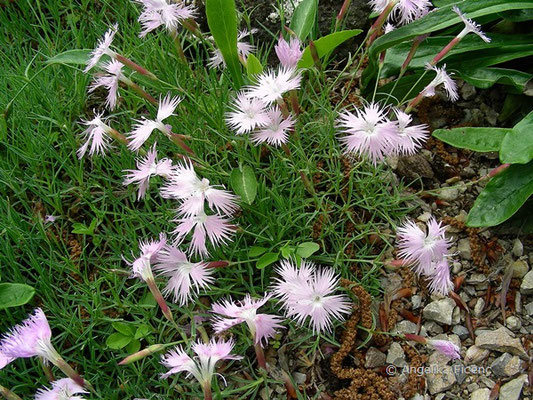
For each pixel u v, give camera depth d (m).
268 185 0.26
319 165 0.26
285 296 0.20
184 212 0.21
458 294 0.24
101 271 0.25
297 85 0.22
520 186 0.23
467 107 0.28
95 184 0.26
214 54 0.29
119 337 0.23
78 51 0.27
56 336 0.23
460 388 0.23
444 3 0.28
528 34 0.27
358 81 0.29
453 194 0.26
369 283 0.24
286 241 0.24
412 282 0.24
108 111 0.29
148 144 0.27
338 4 0.31
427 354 0.23
